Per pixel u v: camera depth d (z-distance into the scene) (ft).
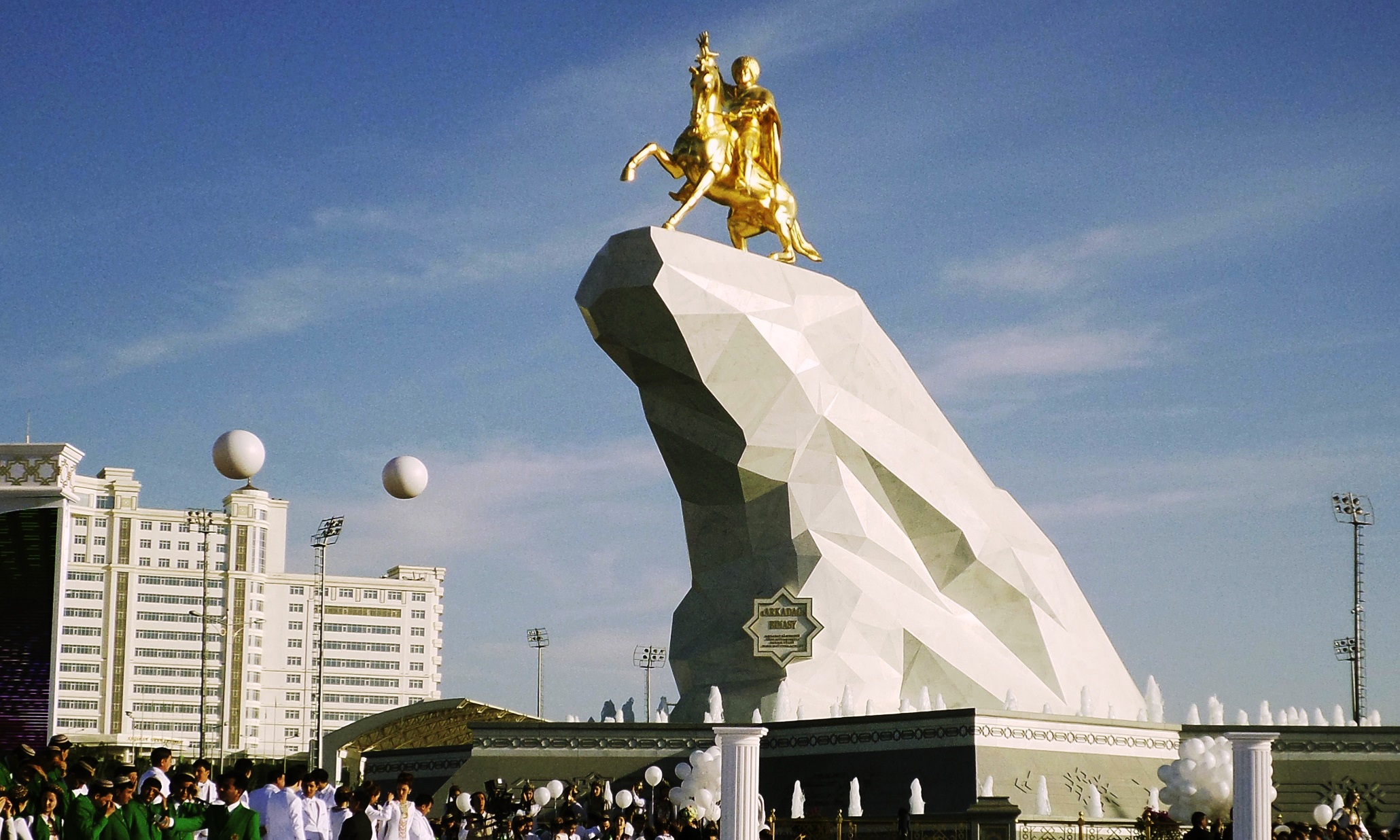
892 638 157.48
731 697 156.87
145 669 541.75
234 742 545.85
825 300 164.86
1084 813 132.16
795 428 160.04
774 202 170.09
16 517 166.09
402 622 592.60
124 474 555.28
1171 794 117.19
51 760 70.49
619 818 106.73
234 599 555.69
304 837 72.08
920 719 134.21
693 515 166.30
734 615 159.94
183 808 69.26
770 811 136.56
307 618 576.20
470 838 98.43
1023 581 168.76
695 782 121.29
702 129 166.71
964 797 128.88
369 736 185.78
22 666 167.12
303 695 570.05
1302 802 143.84
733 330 155.74
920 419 173.27
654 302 152.15
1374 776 144.66
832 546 159.63
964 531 166.30
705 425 160.86
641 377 161.38
